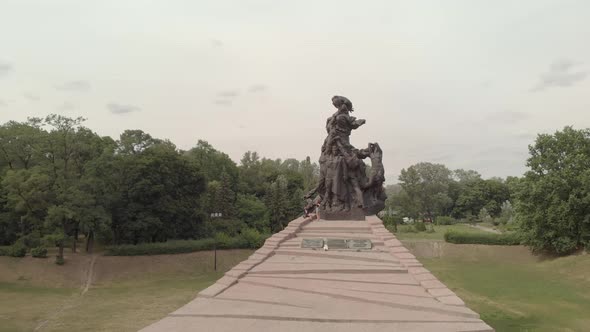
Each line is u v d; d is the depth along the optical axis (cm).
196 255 6250
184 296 4375
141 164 6219
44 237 5119
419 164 14312
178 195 6731
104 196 5859
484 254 6425
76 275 5175
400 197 13275
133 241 6281
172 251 6094
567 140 5653
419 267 2106
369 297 1678
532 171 5928
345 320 1432
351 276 2053
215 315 1518
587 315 3375
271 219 8800
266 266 2241
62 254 5353
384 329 1351
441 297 1634
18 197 5103
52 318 3478
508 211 12006
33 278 4928
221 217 8112
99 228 5775
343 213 3453
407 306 1567
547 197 5481
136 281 5300
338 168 3544
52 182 5431
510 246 6469
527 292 4216
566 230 5503
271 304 1644
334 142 3641
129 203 6253
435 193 13675
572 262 5234
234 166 10925
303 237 2914
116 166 6119
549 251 5906
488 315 3394
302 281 1983
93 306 3931
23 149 5900
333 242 2644
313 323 1424
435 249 6800
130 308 3841
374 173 3609
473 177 18438
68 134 5675
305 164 15538
